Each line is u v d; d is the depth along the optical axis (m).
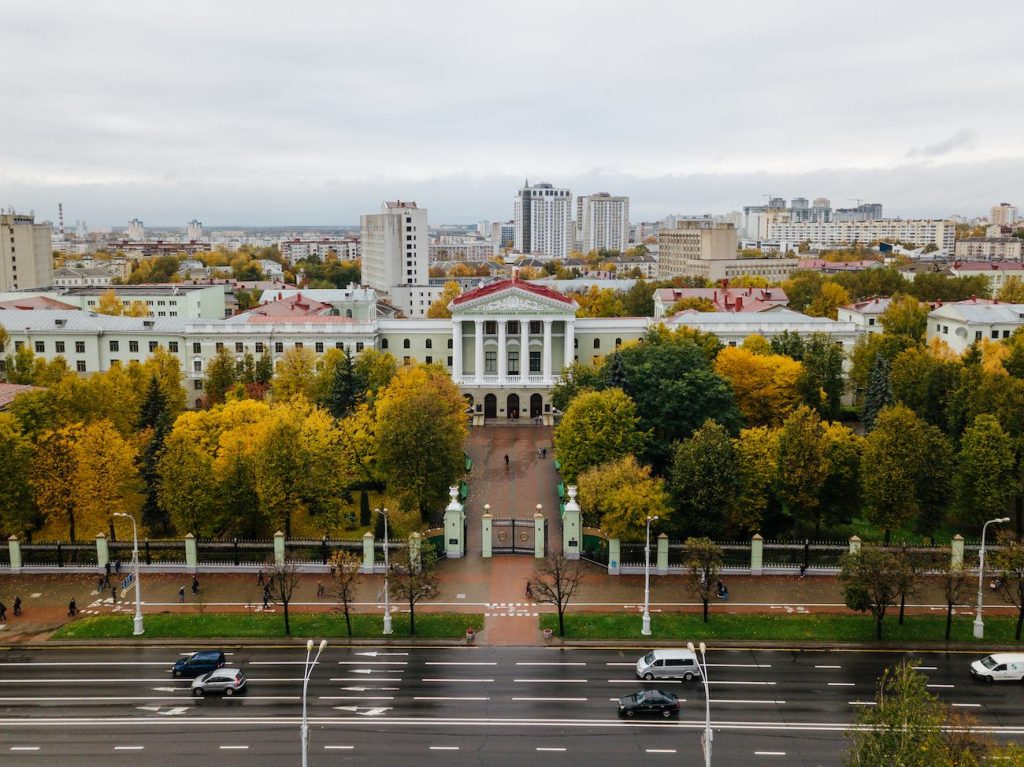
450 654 71.62
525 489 112.00
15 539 89.12
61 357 144.12
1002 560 75.38
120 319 164.00
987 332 168.38
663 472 108.38
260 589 84.88
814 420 94.31
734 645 72.94
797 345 144.88
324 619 77.88
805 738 58.44
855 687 65.75
